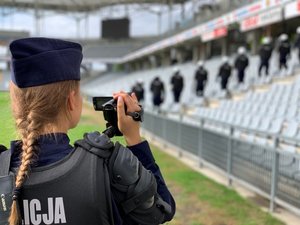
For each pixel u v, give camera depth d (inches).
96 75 2235.5
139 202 41.1
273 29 976.3
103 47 2233.0
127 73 2058.3
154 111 504.7
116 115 48.1
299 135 268.2
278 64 679.7
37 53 40.4
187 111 617.9
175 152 401.7
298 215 196.2
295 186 185.0
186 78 1064.8
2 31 2004.2
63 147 42.6
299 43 618.5
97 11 2359.7
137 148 47.4
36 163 40.8
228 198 228.8
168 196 48.5
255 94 504.7
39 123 41.4
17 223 39.6
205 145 312.2
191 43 1342.3
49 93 41.1
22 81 40.8
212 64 1082.7
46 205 39.3
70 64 42.4
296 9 552.4
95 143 41.0
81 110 45.5
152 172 47.4
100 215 39.2
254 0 732.0
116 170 40.5
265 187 214.8
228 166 263.1
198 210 207.6
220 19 900.6
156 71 1493.6
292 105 374.0
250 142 232.2
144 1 2086.6
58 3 2181.3
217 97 626.2
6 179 41.2
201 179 277.3
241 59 644.7
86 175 39.4
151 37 2212.1
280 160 199.5
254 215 199.6
